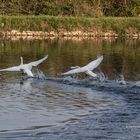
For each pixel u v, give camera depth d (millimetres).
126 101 22547
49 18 65750
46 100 22656
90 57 40625
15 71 28859
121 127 18312
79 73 28156
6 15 71688
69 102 22344
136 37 65875
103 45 53094
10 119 19391
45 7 76688
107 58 40281
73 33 65312
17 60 37125
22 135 17484
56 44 53156
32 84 26453
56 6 76062
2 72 29922
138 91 24594
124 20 66750
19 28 64750
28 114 20172
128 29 66250
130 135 17422
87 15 75750
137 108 21250
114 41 59531
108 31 65938
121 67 34688
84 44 53812
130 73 31547
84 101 22531
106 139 17000
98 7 77250
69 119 19500
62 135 17469
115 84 26062
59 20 65625
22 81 27219
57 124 18828
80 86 25953
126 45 53812
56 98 23125
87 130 17984
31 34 64875
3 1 77375
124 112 20516
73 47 49750
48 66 33812
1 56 39750
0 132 17812
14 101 22359
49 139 17016
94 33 65500
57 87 25703
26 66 28281
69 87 25734
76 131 17891
